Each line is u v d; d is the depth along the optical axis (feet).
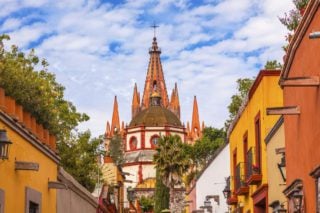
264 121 65.98
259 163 68.80
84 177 101.50
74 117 103.09
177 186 237.66
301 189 45.75
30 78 57.52
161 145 235.81
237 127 83.25
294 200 46.57
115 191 132.26
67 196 66.33
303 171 44.98
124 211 161.79
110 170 139.64
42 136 54.03
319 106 39.63
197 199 126.00
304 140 44.47
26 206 47.62
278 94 66.03
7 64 53.01
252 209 73.20
